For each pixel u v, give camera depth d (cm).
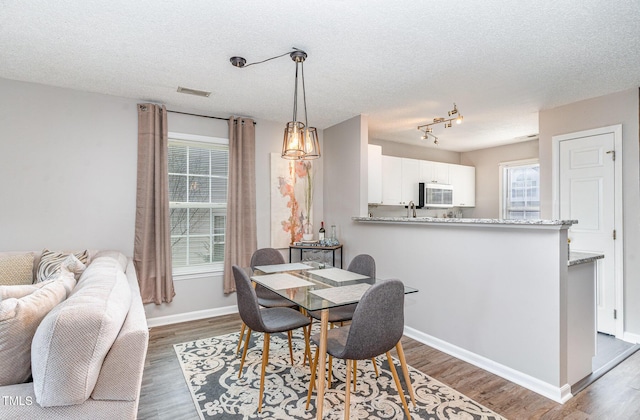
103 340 124
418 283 312
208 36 217
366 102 351
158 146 342
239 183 387
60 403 119
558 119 362
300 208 440
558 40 220
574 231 347
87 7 185
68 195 309
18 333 131
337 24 202
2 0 178
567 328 220
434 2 179
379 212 545
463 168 594
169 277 346
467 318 268
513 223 230
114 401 129
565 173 355
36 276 245
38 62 257
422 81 292
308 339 240
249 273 276
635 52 236
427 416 194
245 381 235
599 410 202
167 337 316
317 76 283
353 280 244
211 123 385
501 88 309
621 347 295
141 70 271
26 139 294
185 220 378
